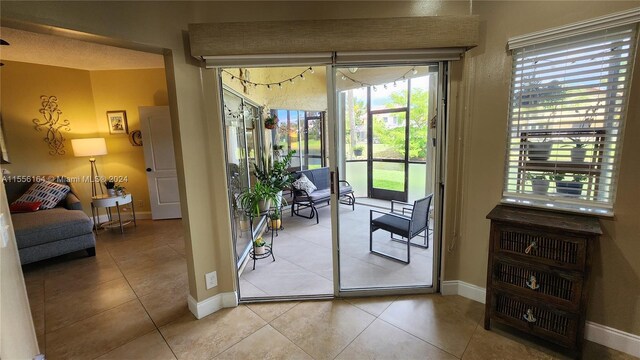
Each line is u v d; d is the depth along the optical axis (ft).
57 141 14.26
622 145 5.48
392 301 7.84
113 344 6.53
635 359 5.64
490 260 6.30
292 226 14.51
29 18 4.85
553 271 5.58
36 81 13.60
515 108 6.63
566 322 5.60
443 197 7.69
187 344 6.48
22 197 12.14
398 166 8.86
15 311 4.52
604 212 5.75
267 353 6.14
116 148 15.74
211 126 7.14
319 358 5.96
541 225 5.55
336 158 7.64
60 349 6.41
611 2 5.26
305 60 6.92
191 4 6.57
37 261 10.39
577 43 5.74
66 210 11.76
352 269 9.45
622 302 5.76
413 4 6.98
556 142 6.26
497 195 7.02
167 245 12.41
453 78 7.12
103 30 5.56
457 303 7.63
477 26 6.41
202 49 6.38
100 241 12.96
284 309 7.64
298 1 6.97
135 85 15.37
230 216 7.64
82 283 9.25
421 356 5.93
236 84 11.51
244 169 12.77
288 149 18.07
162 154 15.69
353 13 7.04
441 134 7.49
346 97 7.88
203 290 7.41
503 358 5.81
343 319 7.14
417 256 9.96
